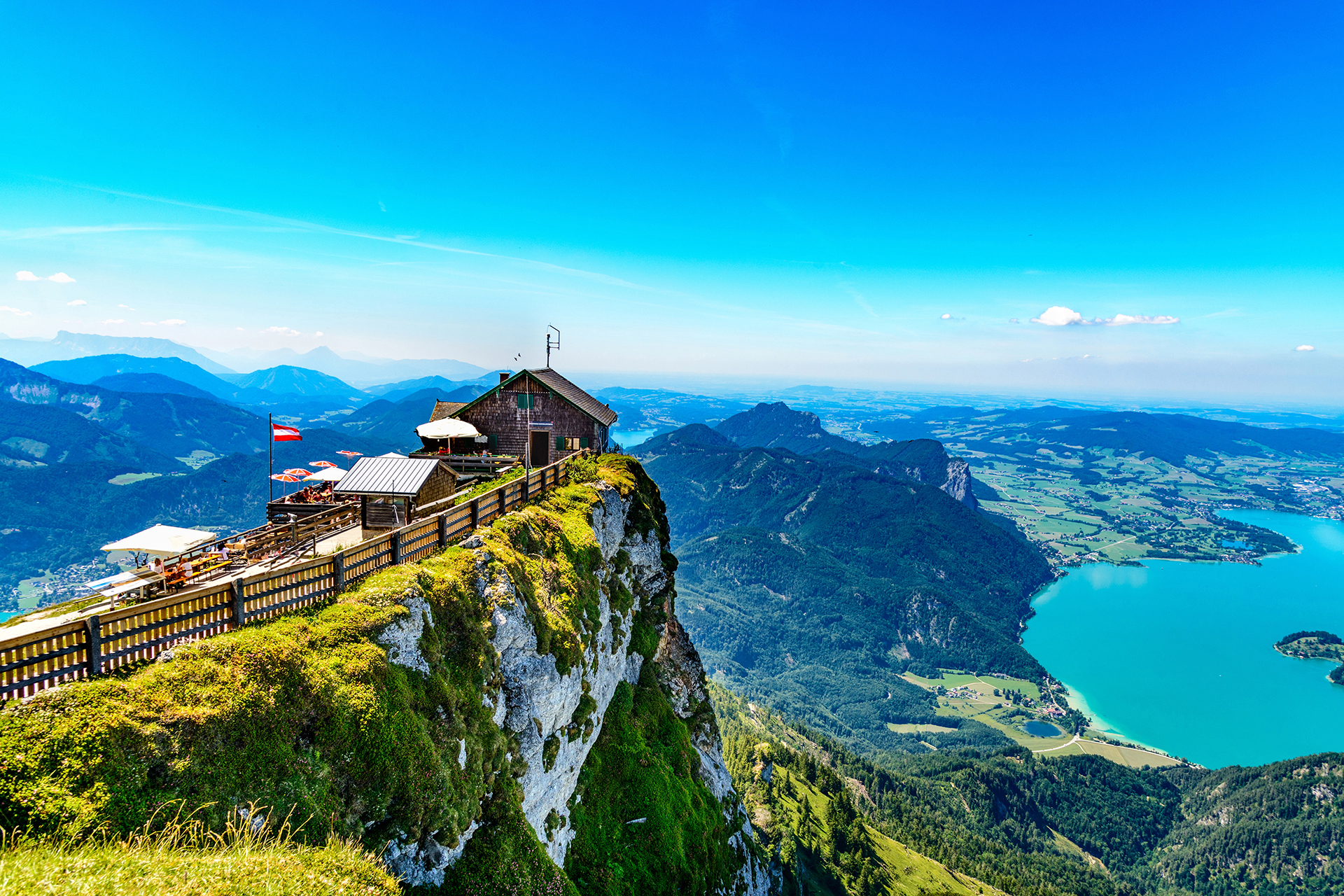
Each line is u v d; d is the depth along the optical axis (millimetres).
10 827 10883
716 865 37188
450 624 22016
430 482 30141
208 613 15617
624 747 36031
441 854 18188
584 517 37062
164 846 11852
